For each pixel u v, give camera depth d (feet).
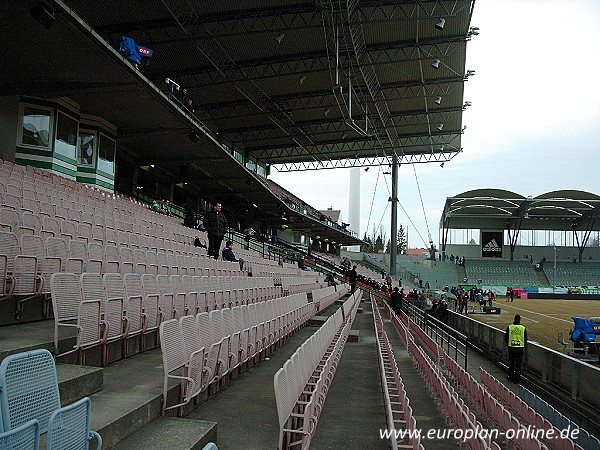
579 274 213.87
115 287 18.81
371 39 82.79
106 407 12.48
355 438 17.57
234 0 66.28
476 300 143.33
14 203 27.76
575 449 17.76
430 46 85.97
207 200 120.06
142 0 63.62
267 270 70.28
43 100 53.72
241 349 21.03
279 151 146.61
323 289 61.57
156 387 14.57
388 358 30.99
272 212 135.03
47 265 20.57
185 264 36.88
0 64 44.65
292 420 15.37
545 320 91.66
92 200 45.88
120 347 18.44
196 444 11.89
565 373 32.83
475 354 53.67
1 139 51.01
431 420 25.64
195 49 79.05
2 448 6.38
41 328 17.84
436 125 124.67
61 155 55.72
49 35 38.68
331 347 30.58
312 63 85.92
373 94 100.27
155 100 54.34
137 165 81.87
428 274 212.84
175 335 14.74
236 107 108.37
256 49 81.92
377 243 429.79
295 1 67.51
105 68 45.16
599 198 180.34
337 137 135.03
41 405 8.53
